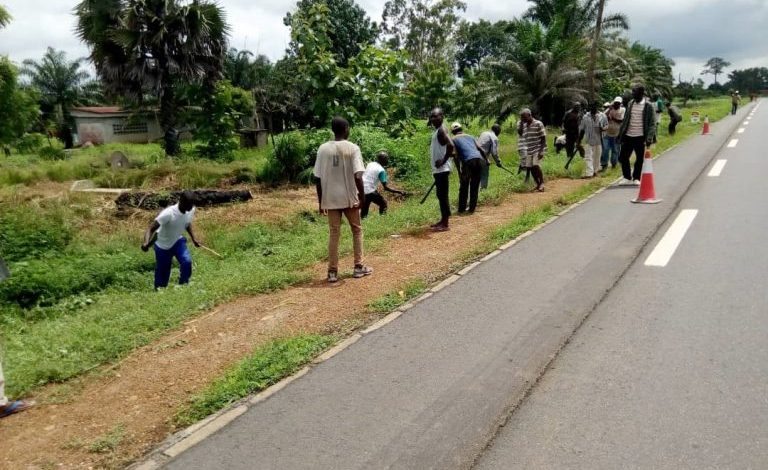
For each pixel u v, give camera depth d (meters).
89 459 3.26
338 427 3.38
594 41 25.05
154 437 3.45
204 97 19.28
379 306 5.25
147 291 7.26
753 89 132.25
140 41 18.25
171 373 4.27
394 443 3.19
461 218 8.98
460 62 67.06
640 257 6.18
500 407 3.47
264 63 38.06
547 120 28.62
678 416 3.24
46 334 5.25
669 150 16.22
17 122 24.44
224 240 9.35
